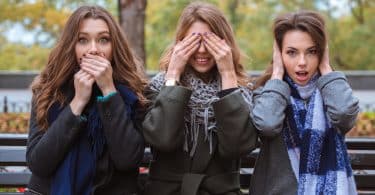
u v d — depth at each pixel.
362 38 18.12
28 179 3.22
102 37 2.71
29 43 19.12
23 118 7.64
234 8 18.47
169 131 2.57
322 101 2.74
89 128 2.64
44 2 17.25
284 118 2.72
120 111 2.60
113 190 2.65
